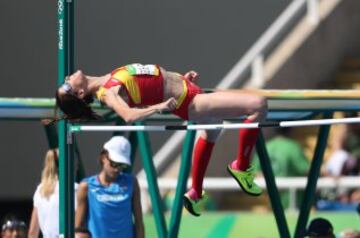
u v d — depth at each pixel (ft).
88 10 147.84
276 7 146.20
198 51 146.72
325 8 148.36
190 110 82.33
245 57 138.10
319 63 146.41
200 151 86.53
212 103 82.12
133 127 81.46
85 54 147.54
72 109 82.94
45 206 97.14
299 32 144.97
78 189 96.27
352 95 90.48
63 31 86.43
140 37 147.43
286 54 141.49
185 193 91.91
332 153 132.46
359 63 148.05
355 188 129.39
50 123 84.38
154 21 147.33
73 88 82.43
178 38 147.02
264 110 81.76
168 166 134.21
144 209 128.67
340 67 148.56
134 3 147.54
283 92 90.68
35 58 147.95
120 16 147.54
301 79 143.74
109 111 96.99
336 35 148.97
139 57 147.43
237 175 84.79
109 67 147.23
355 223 121.60
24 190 149.28
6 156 149.48
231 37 146.20
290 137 137.39
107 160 94.99
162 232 98.17
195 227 124.16
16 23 148.46
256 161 129.90
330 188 127.95
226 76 144.66
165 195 130.31
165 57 147.02
